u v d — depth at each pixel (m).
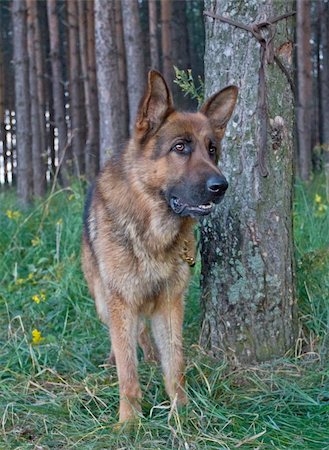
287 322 2.98
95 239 2.81
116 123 6.05
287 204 2.96
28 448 2.51
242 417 2.62
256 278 2.94
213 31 2.97
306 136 7.50
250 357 2.96
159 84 2.72
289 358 2.94
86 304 3.50
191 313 3.31
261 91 2.88
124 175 2.78
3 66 13.45
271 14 2.88
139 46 6.73
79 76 10.13
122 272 2.75
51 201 5.02
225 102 2.82
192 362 2.89
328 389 2.74
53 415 2.67
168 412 2.63
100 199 2.83
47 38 12.64
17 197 7.70
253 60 2.90
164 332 2.79
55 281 3.75
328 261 3.24
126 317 2.77
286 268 2.97
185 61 11.07
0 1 12.77
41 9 12.20
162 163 2.71
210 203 2.66
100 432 2.58
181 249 2.78
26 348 3.07
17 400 2.76
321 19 9.45
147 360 3.08
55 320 3.44
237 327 2.97
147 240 2.74
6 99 14.58
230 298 2.97
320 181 5.28
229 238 2.95
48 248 4.18
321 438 2.50
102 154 6.09
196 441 2.49
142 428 2.58
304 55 7.45
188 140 2.71
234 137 2.92
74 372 2.94
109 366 2.99
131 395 2.69
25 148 7.99
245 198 2.93
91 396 2.74
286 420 2.59
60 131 10.05
